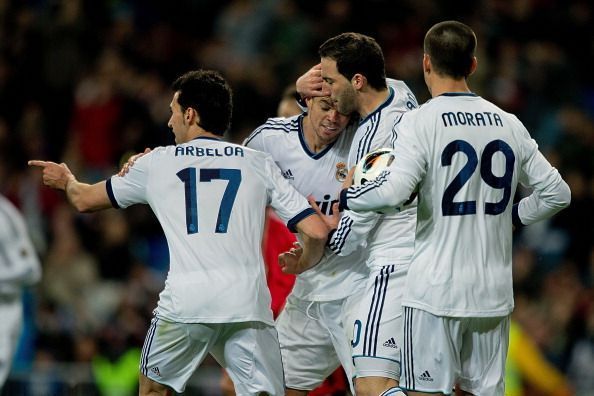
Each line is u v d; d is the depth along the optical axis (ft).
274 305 89.40
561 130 162.91
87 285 139.54
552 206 70.03
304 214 71.82
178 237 70.64
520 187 145.89
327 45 72.90
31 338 133.49
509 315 68.69
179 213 70.85
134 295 134.51
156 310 72.13
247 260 70.49
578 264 148.77
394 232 72.59
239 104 161.48
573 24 178.70
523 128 69.15
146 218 150.71
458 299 66.03
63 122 168.04
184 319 69.72
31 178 155.74
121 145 161.38
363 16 173.27
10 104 168.76
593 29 179.73
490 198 66.95
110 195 72.79
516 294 139.33
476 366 68.03
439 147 66.49
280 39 173.37
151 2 182.70
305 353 79.92
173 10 182.50
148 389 73.15
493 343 67.92
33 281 93.30
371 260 73.15
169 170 71.51
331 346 79.87
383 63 73.20
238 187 71.26
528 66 171.22
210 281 69.67
